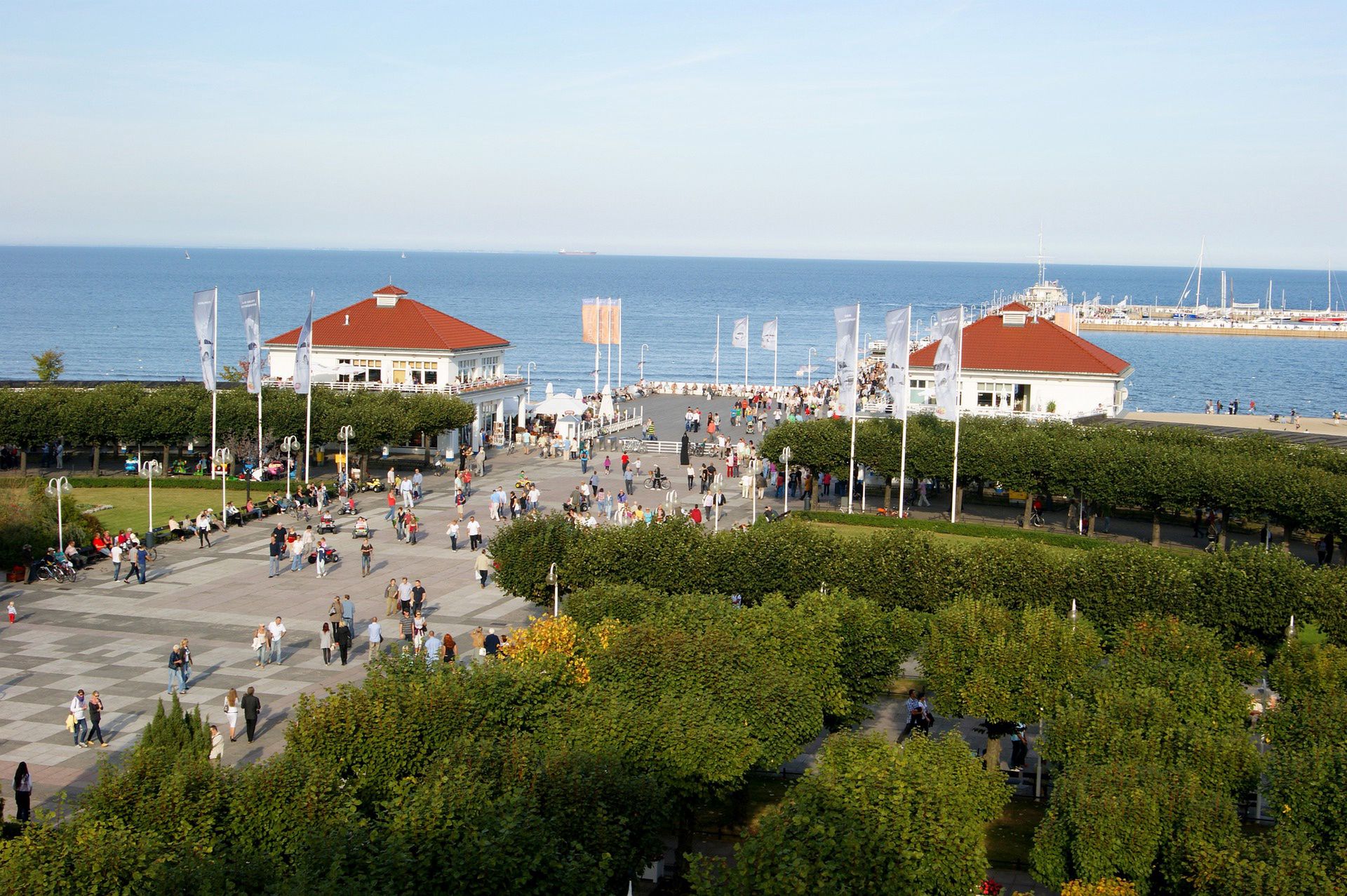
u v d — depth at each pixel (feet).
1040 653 153.69
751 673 142.00
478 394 406.41
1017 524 299.58
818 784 110.63
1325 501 247.70
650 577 199.00
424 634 186.29
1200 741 128.57
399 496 319.88
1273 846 106.32
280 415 332.39
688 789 124.98
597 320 439.22
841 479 317.42
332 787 109.70
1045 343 372.58
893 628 168.14
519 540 209.77
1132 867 112.37
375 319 411.13
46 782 143.54
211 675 182.60
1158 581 186.91
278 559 242.58
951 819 109.40
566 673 136.05
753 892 99.35
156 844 97.19
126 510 294.25
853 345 290.35
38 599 222.07
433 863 99.35
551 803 109.81
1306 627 178.40
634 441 411.13
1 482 280.72
